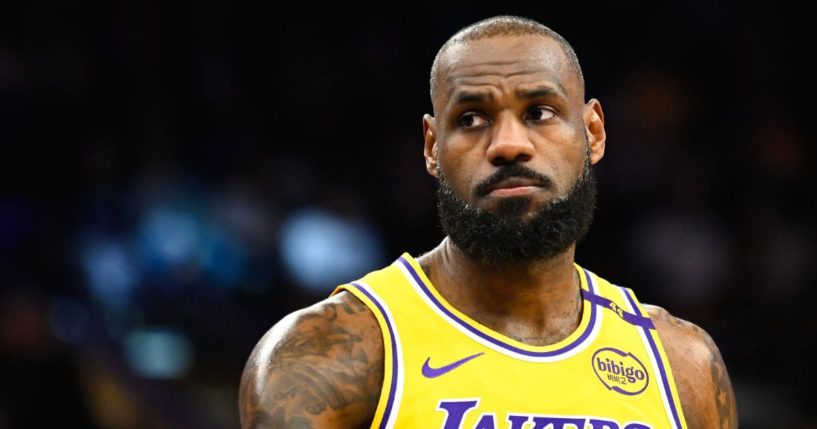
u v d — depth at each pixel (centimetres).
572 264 531
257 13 1786
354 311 509
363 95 1803
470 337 505
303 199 1566
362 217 1595
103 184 1519
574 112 511
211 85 1691
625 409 507
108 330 1369
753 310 1544
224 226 1474
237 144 1638
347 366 490
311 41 1812
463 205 500
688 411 534
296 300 1464
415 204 1634
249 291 1454
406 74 1845
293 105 1752
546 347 511
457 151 503
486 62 500
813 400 1398
